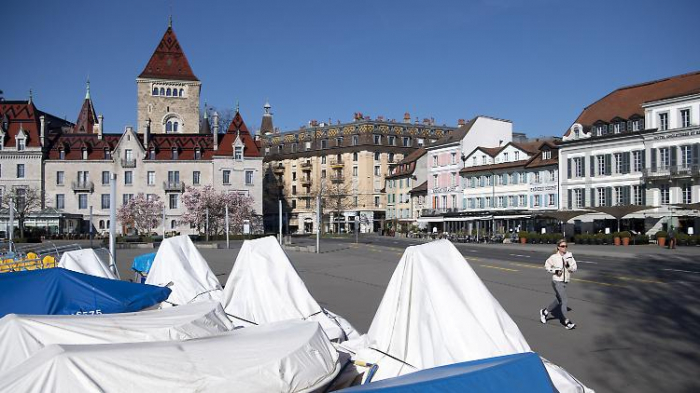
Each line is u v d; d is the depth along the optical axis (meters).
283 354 5.25
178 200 87.44
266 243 11.23
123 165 86.50
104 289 9.66
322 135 116.00
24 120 86.94
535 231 66.94
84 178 86.31
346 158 111.75
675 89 60.72
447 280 7.47
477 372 4.62
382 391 4.29
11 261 19.42
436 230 79.88
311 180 115.25
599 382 8.84
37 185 84.56
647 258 35.81
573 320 14.12
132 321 6.55
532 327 13.27
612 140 61.81
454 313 7.25
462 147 82.31
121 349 4.79
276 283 10.76
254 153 89.06
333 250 45.94
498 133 85.38
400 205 103.31
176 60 98.31
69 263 14.07
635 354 10.53
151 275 14.12
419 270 7.56
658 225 56.91
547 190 69.25
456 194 82.75
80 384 4.41
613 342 11.56
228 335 5.74
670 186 56.59
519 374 4.71
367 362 7.14
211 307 7.33
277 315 10.53
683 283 21.28
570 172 65.94
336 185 111.50
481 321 7.25
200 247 52.53
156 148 88.00
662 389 8.45
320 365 5.51
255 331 5.96
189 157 88.38
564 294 13.27
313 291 20.08
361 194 110.00
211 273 14.59
